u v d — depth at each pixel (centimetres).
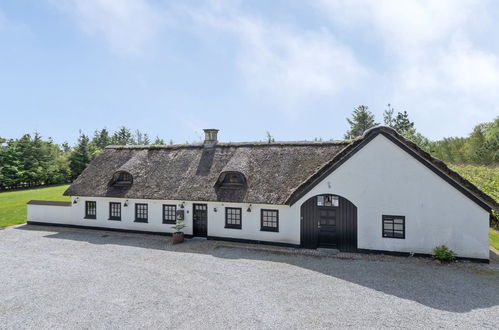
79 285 1103
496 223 1850
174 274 1209
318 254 1448
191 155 2019
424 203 1366
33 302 969
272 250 1530
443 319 841
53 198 3597
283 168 1702
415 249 1382
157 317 864
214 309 910
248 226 1672
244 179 1700
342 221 1495
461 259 1321
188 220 1806
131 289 1063
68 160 5803
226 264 1325
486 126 5009
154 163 2050
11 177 4675
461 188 1311
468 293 1004
